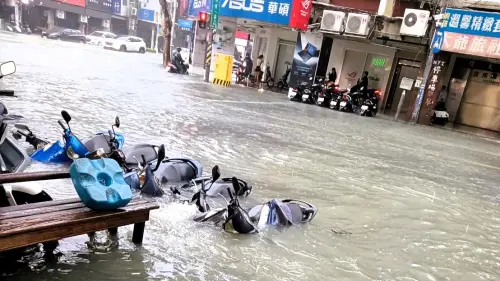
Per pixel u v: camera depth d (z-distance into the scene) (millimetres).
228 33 18234
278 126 9867
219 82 18219
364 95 16547
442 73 15148
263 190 4973
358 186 5766
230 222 3584
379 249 3738
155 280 2686
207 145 6750
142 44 34750
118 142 4668
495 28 13172
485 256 3941
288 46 22125
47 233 2334
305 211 4234
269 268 3070
